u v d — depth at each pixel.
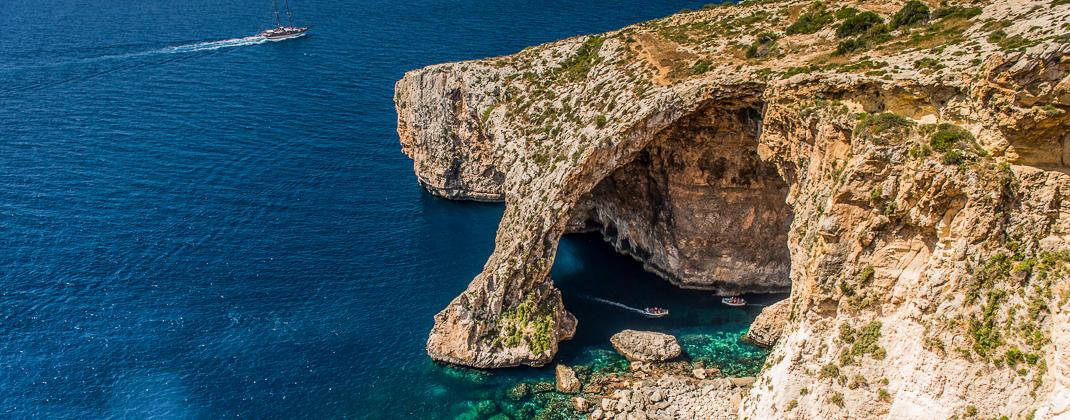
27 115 133.25
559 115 87.25
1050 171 46.84
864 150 53.22
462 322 73.56
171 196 105.06
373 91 143.38
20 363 74.06
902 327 52.44
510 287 76.38
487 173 106.50
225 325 79.50
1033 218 47.44
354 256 92.44
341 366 73.88
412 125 108.88
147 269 88.81
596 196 95.06
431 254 93.25
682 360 74.06
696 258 86.19
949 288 49.75
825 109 59.62
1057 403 44.81
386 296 84.44
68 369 73.50
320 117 132.50
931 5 70.00
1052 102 44.91
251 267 89.56
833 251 55.41
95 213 100.38
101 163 114.25
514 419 67.06
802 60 69.25
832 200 54.91
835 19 77.12
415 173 112.38
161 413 68.50
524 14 181.62
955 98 51.62
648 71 80.38
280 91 144.38
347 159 118.38
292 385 71.62
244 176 111.56
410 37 172.00
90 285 85.75
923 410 50.56
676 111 72.88
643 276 90.62
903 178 51.38
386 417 68.12
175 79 152.75
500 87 97.12
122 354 75.44
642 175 86.56
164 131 126.12
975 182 47.88
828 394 55.25
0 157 115.44
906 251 52.56
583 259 94.75
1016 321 47.41
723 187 81.62
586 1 188.38
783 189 80.69
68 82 152.12
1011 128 46.91
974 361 48.50
